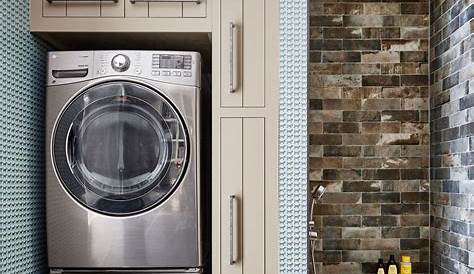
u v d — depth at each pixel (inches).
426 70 131.5
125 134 93.9
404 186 130.8
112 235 93.3
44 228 101.2
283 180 94.3
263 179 94.3
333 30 132.0
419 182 130.8
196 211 93.8
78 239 93.4
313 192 123.5
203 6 95.7
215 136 94.7
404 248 130.0
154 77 93.7
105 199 93.7
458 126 113.4
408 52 131.7
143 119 93.9
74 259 93.4
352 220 130.4
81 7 95.7
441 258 122.8
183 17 95.7
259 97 94.8
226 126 94.7
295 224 94.0
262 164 94.5
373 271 129.7
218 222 94.2
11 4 87.1
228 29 95.1
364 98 131.5
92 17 95.6
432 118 129.3
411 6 132.0
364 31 131.9
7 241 84.6
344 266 129.7
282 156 94.5
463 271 110.5
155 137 93.9
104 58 93.7
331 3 132.4
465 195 110.0
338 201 130.6
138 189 93.7
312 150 131.3
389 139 131.1
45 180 99.1
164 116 93.7
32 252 95.0
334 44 131.9
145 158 93.9
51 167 93.8
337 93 131.6
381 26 131.9
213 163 94.5
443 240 121.7
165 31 95.7
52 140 93.8
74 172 93.7
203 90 116.6
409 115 131.1
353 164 131.0
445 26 120.9
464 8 110.3
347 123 131.4
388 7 132.0
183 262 93.4
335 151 131.3
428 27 131.9
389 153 131.0
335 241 130.2
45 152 96.0
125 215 93.6
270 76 94.8
